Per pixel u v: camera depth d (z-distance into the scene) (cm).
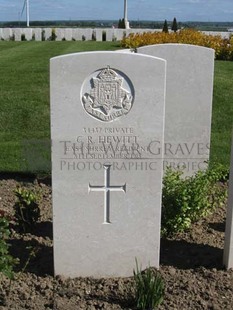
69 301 208
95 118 210
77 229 221
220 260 238
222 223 278
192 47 303
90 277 226
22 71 649
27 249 246
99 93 208
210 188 271
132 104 210
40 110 482
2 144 393
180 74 307
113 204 220
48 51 973
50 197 312
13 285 217
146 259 227
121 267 227
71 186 216
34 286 218
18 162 356
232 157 221
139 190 219
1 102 501
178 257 240
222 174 280
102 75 207
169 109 310
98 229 222
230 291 215
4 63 749
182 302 207
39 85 566
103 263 226
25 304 206
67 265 225
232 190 221
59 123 210
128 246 225
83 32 1535
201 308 204
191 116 311
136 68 207
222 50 883
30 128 447
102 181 217
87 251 224
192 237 260
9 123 455
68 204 218
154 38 935
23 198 265
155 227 223
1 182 337
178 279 222
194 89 308
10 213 286
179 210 247
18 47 1090
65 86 206
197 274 226
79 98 208
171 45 304
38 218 272
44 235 261
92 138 212
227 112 481
